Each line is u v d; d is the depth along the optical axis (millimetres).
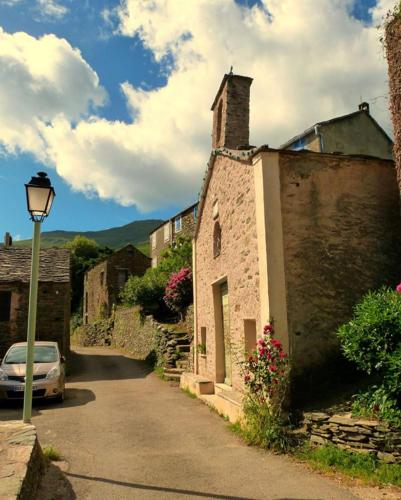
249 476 4766
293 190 7211
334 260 7145
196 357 11914
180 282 16766
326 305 6918
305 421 5695
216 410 8406
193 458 5496
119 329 25016
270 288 6688
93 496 4266
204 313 11508
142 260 34438
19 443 4559
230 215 8984
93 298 36781
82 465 5246
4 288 15883
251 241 7578
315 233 7152
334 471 4723
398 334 4988
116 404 9445
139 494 4320
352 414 5277
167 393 10867
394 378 4852
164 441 6348
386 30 7277
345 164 7613
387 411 4852
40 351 11234
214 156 10273
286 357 6285
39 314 16078
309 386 6539
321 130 13312
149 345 17656
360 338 5180
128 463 5324
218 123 12258
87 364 18125
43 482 4570
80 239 52500
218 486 4508
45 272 16750
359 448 4922
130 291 21625
